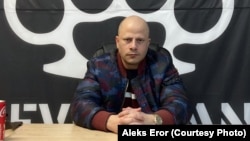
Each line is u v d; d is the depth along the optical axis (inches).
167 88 66.4
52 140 48.5
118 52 69.3
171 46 82.7
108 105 67.3
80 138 50.0
